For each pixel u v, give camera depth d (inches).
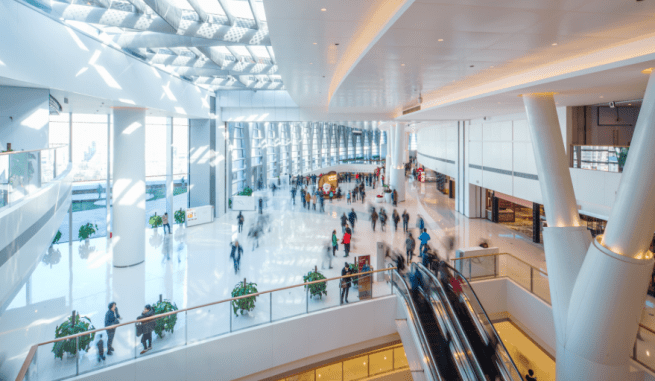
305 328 370.9
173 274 507.8
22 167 227.9
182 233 746.2
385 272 429.7
